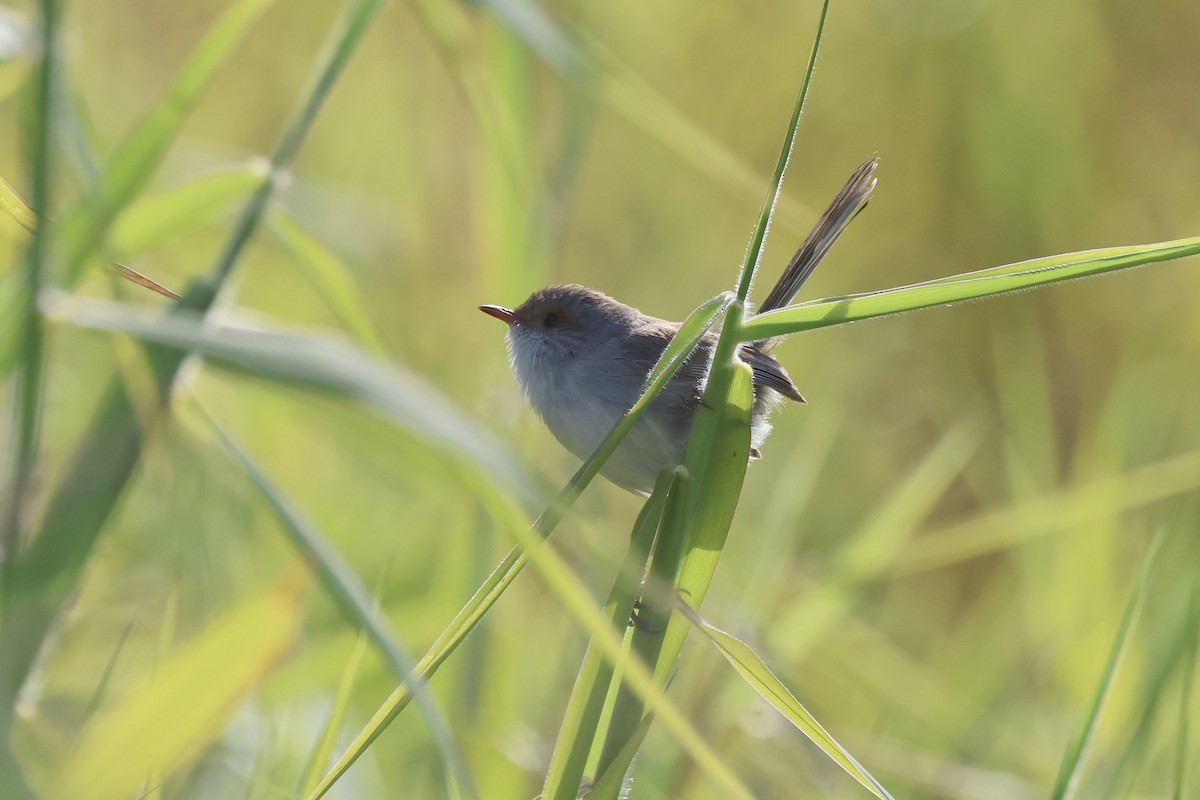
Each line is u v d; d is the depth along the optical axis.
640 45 15.87
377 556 9.55
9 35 5.47
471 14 7.89
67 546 4.89
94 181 5.70
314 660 6.96
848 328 15.26
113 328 4.20
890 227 16.58
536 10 6.96
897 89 16.33
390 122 15.47
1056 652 9.96
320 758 5.79
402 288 13.24
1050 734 9.61
